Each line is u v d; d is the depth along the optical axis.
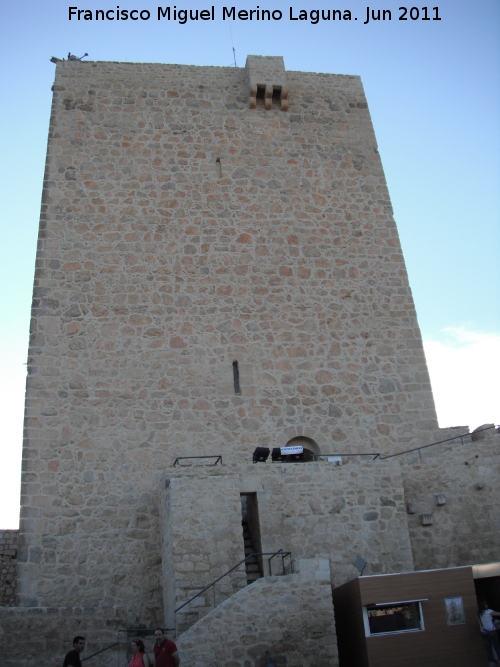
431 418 20.06
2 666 14.57
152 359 19.41
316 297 21.11
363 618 13.11
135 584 16.78
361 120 24.39
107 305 19.84
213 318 20.25
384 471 16.86
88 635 15.17
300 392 19.77
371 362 20.53
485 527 17.20
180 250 20.97
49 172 21.34
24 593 16.33
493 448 17.88
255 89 23.55
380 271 21.86
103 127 22.36
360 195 22.95
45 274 19.91
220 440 18.81
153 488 17.92
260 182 22.48
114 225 20.95
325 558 13.95
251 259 21.25
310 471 16.62
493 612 13.23
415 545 16.83
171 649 12.38
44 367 18.77
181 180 22.00
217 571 14.82
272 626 13.29
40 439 17.92
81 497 17.52
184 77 23.77
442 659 13.02
